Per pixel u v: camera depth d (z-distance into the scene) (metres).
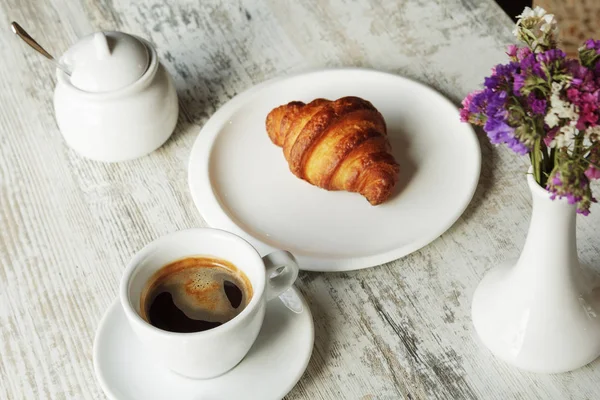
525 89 0.71
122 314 0.85
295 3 1.16
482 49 1.09
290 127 0.96
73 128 0.98
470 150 0.98
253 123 1.03
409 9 1.14
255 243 0.92
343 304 0.89
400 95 1.03
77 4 1.18
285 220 0.95
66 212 0.97
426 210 0.94
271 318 0.86
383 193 0.93
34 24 1.16
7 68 1.11
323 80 1.05
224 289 0.83
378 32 1.12
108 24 1.16
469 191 0.94
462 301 0.88
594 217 0.92
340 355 0.86
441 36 1.11
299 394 0.84
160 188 0.98
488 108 0.72
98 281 0.92
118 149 0.99
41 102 1.07
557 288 0.80
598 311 0.82
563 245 0.78
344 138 0.94
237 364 0.83
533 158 0.75
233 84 1.08
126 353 0.84
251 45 1.12
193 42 1.13
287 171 0.99
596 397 0.82
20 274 0.92
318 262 0.90
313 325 0.85
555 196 0.73
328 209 0.95
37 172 1.01
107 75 0.96
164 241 0.82
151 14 1.17
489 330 0.84
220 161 1.00
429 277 0.90
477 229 0.93
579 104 0.70
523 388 0.83
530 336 0.82
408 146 0.99
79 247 0.94
